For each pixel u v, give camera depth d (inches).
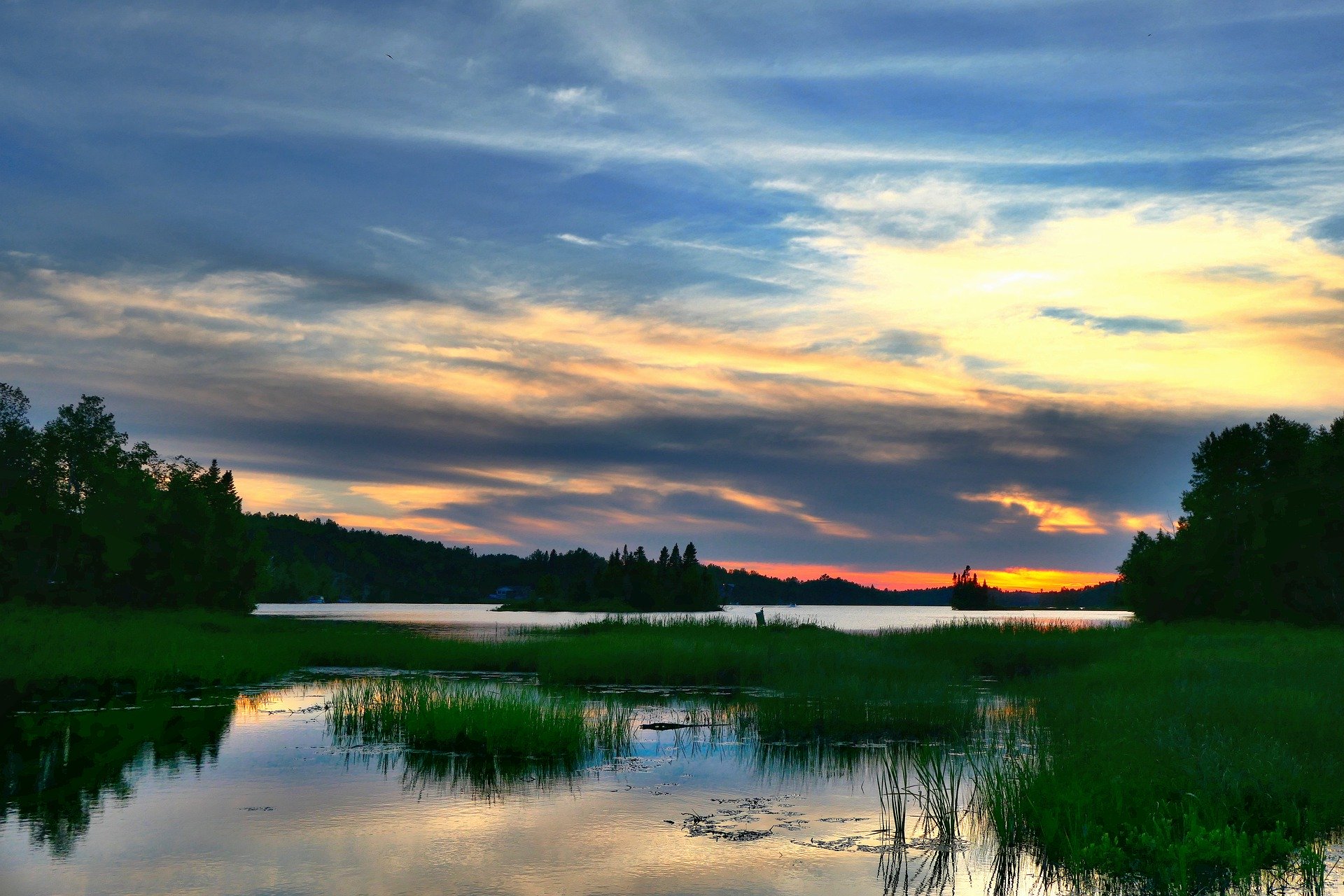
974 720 773.9
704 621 1994.3
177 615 2298.2
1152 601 2625.5
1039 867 416.5
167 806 530.9
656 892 392.5
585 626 1934.1
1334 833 435.8
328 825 491.2
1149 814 436.5
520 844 459.5
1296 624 2218.3
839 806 531.5
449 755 676.1
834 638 1533.0
